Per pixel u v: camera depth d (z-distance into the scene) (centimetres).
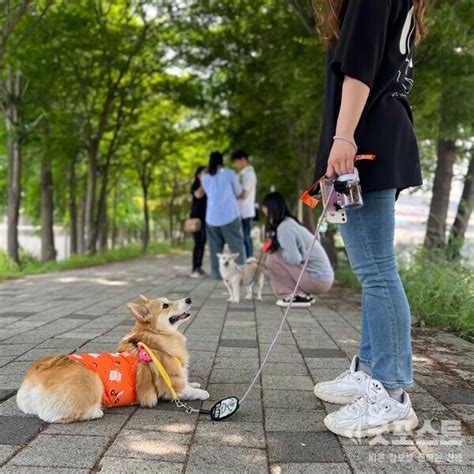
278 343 475
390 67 257
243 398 292
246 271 762
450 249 781
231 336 504
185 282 1011
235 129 1891
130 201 3756
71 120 1641
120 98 1817
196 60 1619
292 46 1132
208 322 580
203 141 2119
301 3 934
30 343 457
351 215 267
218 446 247
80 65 1558
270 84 1558
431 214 1005
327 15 269
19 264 1468
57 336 486
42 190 1931
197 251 1123
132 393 295
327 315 641
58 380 270
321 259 700
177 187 3759
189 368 387
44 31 1416
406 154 263
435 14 721
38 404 270
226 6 1462
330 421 263
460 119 917
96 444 246
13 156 1516
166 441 252
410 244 893
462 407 303
